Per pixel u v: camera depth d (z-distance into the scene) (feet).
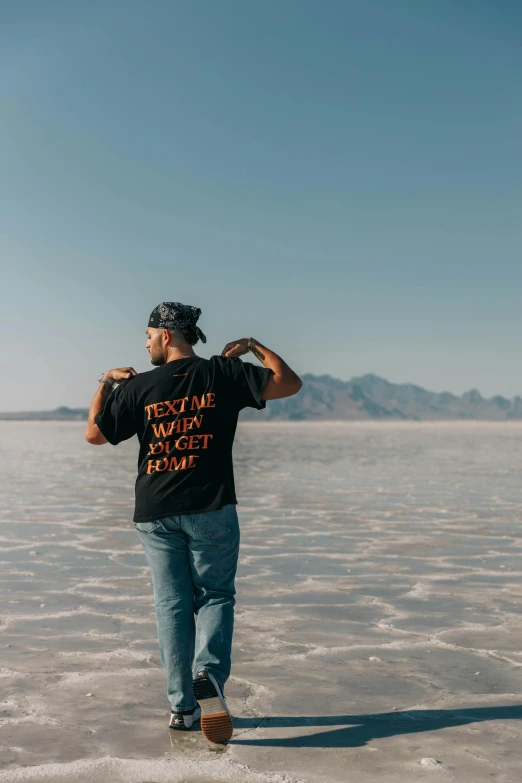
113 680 12.37
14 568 21.98
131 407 10.83
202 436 10.55
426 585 20.30
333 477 57.88
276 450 111.65
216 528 10.41
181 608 10.51
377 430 364.99
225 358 10.96
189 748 9.65
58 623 16.06
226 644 10.27
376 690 12.03
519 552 25.43
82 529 29.73
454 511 36.76
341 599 18.63
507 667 13.30
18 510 36.01
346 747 9.71
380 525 31.73
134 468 69.72
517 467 72.23
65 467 71.10
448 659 13.78
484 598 18.83
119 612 17.02
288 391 10.69
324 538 28.17
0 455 97.35
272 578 21.09
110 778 8.72
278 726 10.46
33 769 8.90
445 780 8.73
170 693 10.37
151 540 10.64
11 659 13.50
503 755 9.46
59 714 10.81
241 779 8.74
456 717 10.83
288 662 13.56
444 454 103.14
